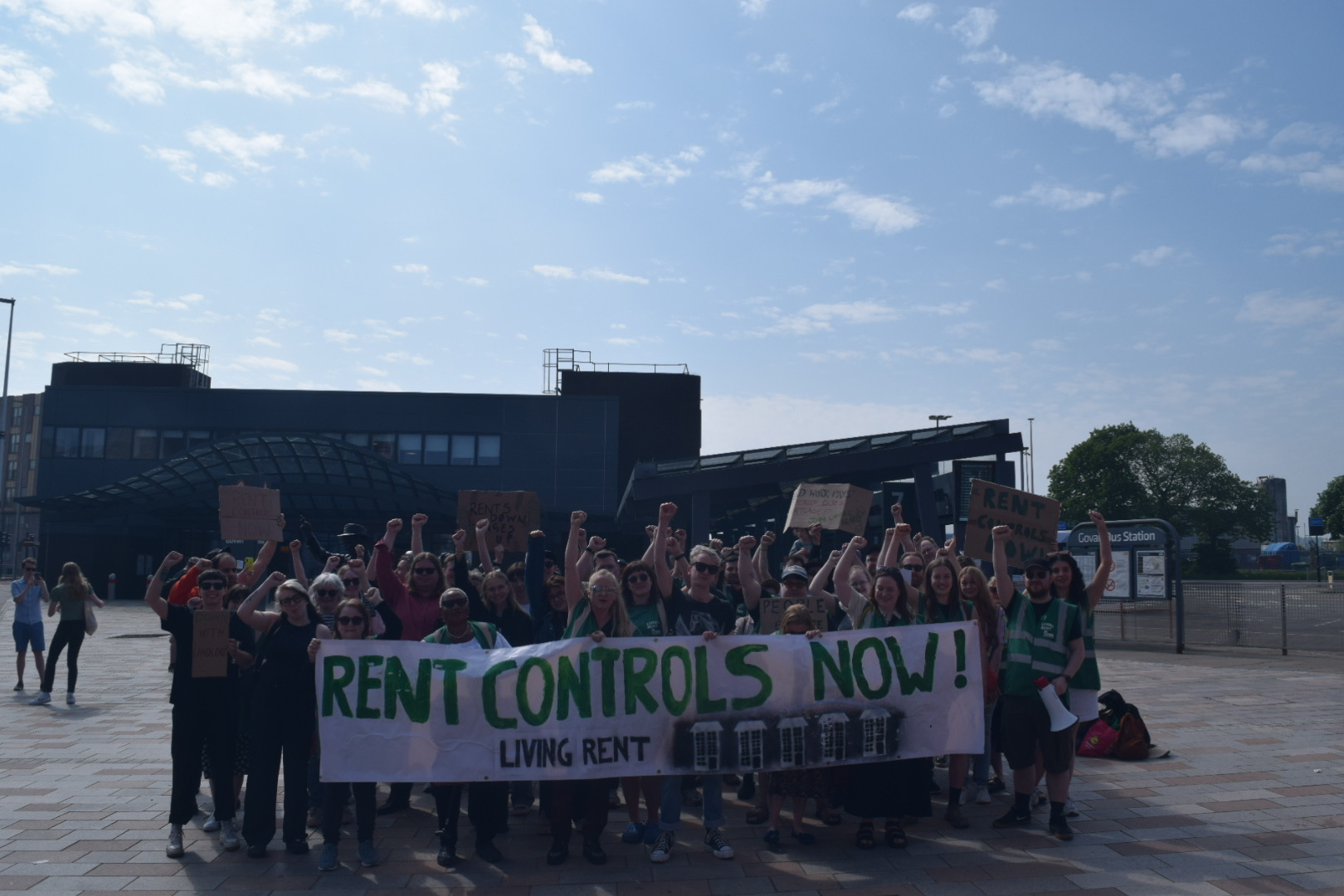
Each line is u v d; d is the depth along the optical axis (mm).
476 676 6254
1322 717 10625
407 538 45906
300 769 6262
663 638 6402
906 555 8438
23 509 90938
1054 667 6535
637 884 5684
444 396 48156
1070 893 5426
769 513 35312
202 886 5625
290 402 47969
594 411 48406
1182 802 7266
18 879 5715
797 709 6391
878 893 5473
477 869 6000
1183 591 18672
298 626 6367
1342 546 98750
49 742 9680
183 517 44781
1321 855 6016
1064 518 88500
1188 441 86938
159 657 17891
